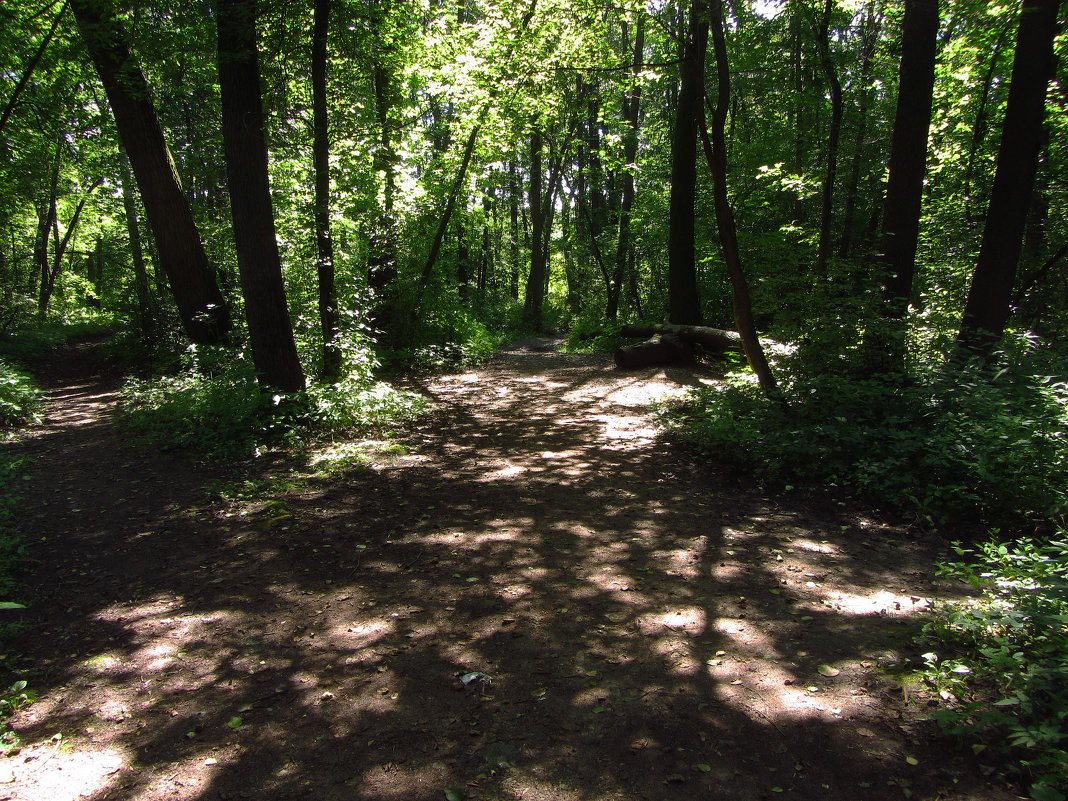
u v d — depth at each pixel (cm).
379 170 1327
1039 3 757
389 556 492
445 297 1711
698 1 812
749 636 363
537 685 324
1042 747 245
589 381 1270
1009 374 684
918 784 245
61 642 375
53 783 260
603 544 505
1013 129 783
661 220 2100
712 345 1350
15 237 2698
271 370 859
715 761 264
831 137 1088
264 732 292
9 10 1160
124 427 912
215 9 799
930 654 310
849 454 632
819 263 970
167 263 1285
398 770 265
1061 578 336
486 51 1243
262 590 439
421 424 948
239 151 814
